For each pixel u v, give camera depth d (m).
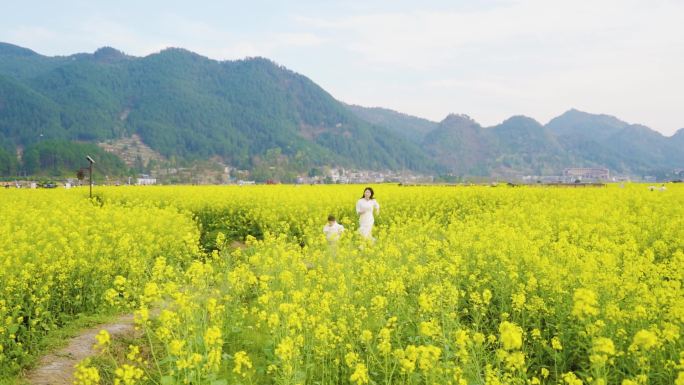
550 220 16.64
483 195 28.27
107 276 10.45
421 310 7.82
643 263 10.09
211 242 19.17
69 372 7.00
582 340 6.98
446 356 6.41
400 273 9.77
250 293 10.74
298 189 35.06
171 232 15.40
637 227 14.52
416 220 18.25
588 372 6.32
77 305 9.84
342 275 9.34
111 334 8.15
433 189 32.59
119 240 12.53
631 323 6.77
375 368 7.01
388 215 22.27
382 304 7.59
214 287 10.40
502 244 11.12
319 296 8.72
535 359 6.96
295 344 6.53
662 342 5.98
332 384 6.59
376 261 11.02
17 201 25.02
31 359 7.43
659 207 19.80
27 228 14.09
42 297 9.13
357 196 26.41
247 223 21.27
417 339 7.50
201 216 22.59
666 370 5.88
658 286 8.11
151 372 7.19
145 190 34.47
